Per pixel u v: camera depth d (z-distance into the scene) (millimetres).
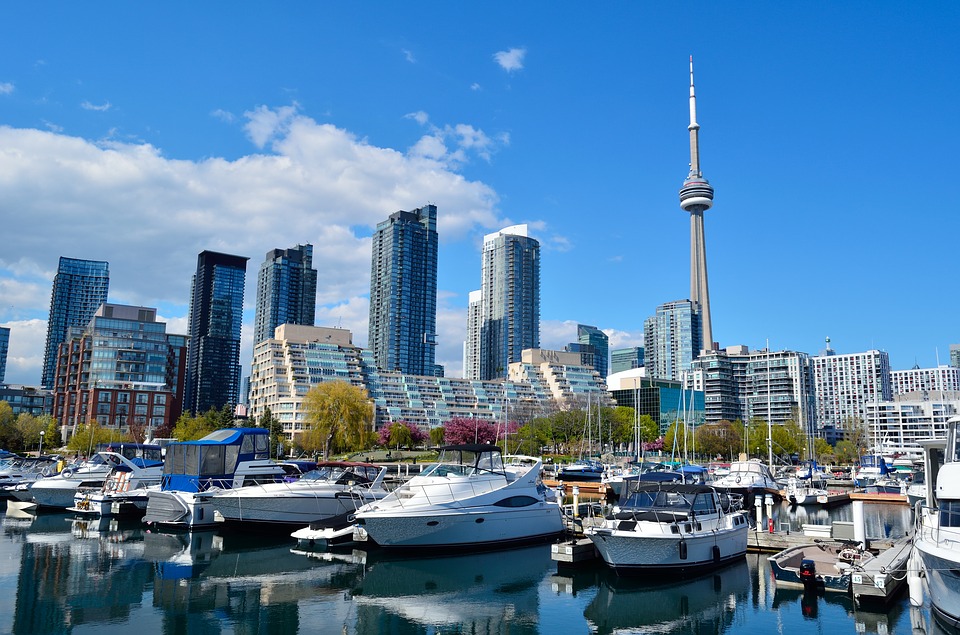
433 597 31875
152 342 193500
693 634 26969
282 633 26375
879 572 29750
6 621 26922
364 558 39188
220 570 36125
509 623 28359
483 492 41531
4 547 41562
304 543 43094
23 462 69438
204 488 48500
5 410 147375
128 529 48344
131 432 149625
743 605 30438
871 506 74000
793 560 34469
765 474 77812
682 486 37281
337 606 30109
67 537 45156
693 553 34531
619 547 33750
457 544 40250
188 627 26781
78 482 57688
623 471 92562
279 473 52188
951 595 24859
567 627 27906
